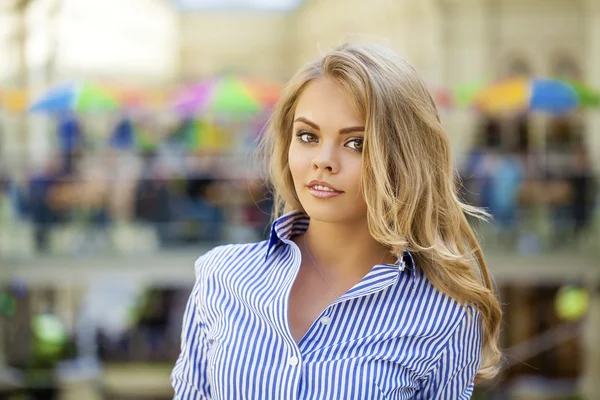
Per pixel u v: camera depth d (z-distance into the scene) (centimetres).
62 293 1241
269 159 169
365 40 164
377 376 141
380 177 139
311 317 149
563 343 1130
